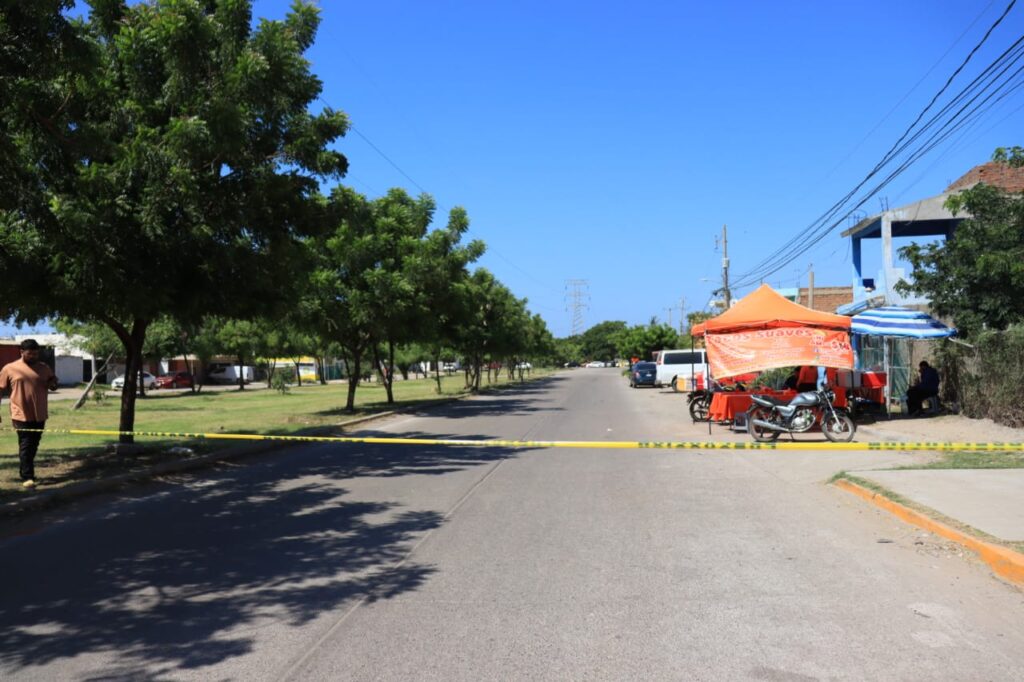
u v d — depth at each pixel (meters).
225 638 4.87
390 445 15.80
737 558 6.71
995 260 16.16
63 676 4.32
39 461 12.51
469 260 28.78
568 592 5.77
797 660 4.44
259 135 11.94
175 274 11.70
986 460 11.61
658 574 6.23
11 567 6.62
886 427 17.02
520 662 4.45
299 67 12.07
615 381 62.84
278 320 14.49
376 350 29.09
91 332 32.50
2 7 7.62
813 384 19.42
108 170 10.70
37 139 9.48
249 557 6.84
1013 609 5.32
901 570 6.28
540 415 24.39
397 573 6.30
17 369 10.22
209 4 12.62
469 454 14.27
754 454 13.91
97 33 12.10
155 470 11.59
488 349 44.34
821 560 6.62
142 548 7.22
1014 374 15.26
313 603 5.55
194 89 11.20
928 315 19.17
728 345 18.59
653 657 4.50
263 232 12.38
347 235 22.78
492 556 6.83
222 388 61.06
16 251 10.79
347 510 8.97
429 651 4.62
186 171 10.41
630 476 11.46
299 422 20.83
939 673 4.26
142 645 4.77
